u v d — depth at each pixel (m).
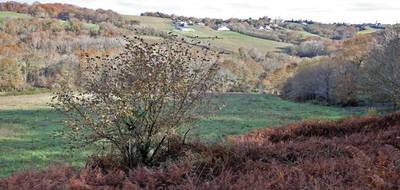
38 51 66.75
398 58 33.88
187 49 8.41
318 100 55.97
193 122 8.84
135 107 7.97
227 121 31.88
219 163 7.53
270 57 89.81
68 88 8.07
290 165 7.47
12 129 28.97
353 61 53.47
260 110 42.41
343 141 10.30
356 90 48.09
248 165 7.38
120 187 6.81
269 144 9.34
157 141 8.46
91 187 6.52
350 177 5.95
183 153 8.38
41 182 6.80
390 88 35.12
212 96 8.76
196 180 6.45
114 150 8.40
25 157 18.73
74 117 8.12
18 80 66.06
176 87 8.09
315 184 5.46
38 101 54.47
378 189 5.27
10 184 6.96
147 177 6.76
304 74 58.84
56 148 20.70
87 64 8.16
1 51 67.00
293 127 14.11
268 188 5.60
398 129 11.95
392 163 6.39
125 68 8.06
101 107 7.93
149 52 8.10
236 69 46.59
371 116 15.46
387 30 44.47
